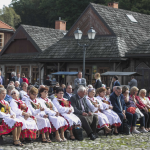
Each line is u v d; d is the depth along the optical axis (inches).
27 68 1082.1
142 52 763.4
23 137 341.4
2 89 337.1
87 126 383.6
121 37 893.8
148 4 1514.5
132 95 469.4
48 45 1066.7
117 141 373.7
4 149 306.5
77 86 570.9
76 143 354.6
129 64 835.4
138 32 959.0
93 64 893.8
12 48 1122.0
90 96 418.3
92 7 944.9
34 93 360.5
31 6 2197.3
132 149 330.0
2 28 1299.2
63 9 1732.3
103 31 917.2
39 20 2203.5
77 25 970.1
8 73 1139.9
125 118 433.7
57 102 384.2
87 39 939.3
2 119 330.3
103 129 417.4
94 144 351.6
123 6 1571.1
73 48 924.0
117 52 823.7
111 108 429.7
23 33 1082.1
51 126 366.6
